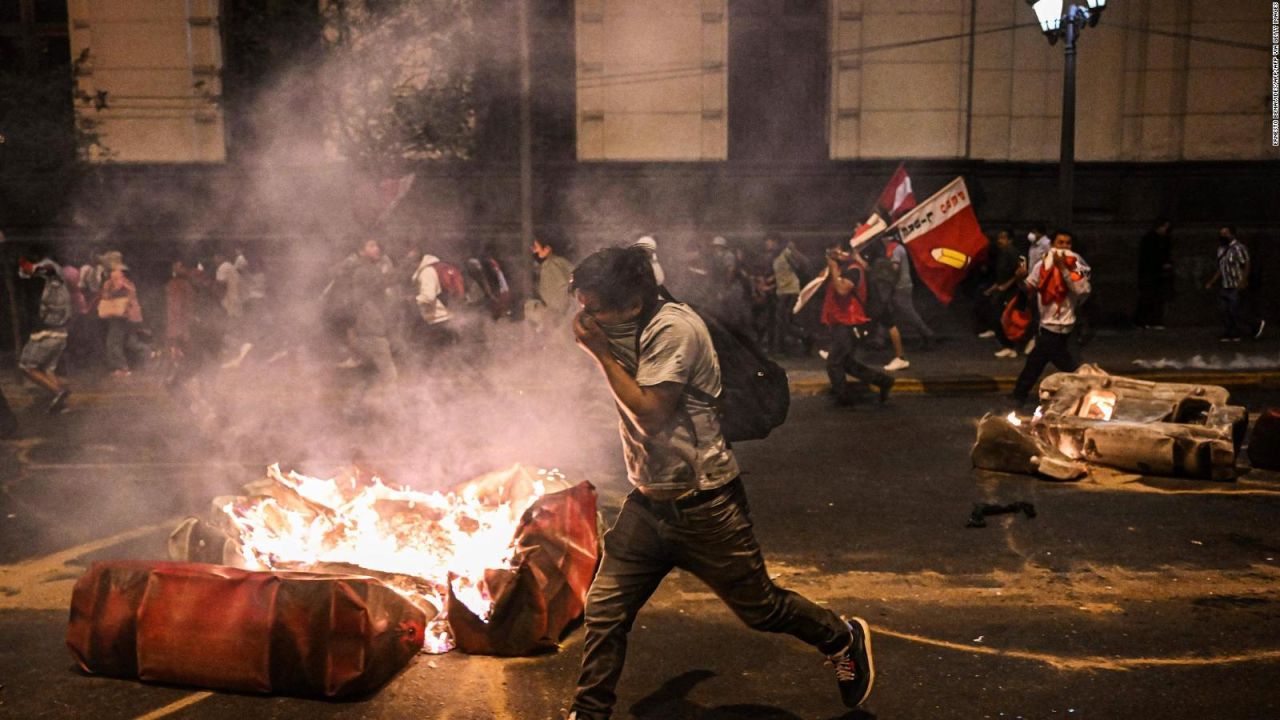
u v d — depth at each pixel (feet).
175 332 34.86
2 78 49.60
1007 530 21.25
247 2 48.60
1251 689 13.91
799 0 57.36
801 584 18.19
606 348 10.86
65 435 32.01
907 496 24.06
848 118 56.80
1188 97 57.31
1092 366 29.14
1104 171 57.67
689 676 14.38
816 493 24.44
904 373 41.24
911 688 13.98
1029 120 57.57
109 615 14.14
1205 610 16.79
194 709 13.33
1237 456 27.40
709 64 56.49
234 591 13.80
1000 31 56.85
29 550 20.33
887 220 48.21
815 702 13.56
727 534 11.45
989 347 49.42
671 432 11.18
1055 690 13.89
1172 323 57.98
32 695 13.76
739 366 11.60
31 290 53.78
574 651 15.11
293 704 13.47
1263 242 57.57
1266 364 42.86
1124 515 22.17
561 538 15.62
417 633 14.43
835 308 35.42
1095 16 41.78
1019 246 57.06
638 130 56.90
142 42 55.36
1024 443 25.89
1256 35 56.75
